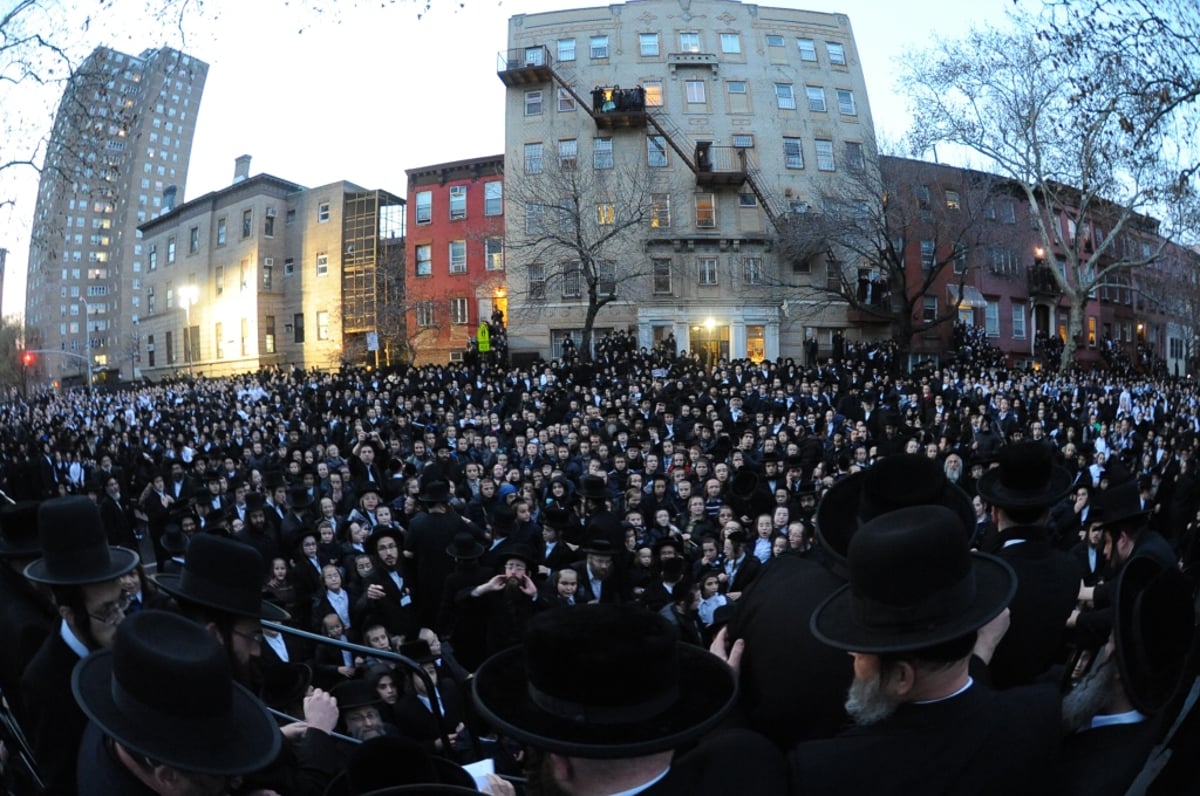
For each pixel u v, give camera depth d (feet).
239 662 8.04
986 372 87.30
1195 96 36.60
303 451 44.60
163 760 5.11
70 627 7.80
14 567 9.26
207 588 7.82
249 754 5.55
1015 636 7.63
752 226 121.80
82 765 6.00
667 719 4.56
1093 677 6.18
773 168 123.85
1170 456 38.17
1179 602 5.83
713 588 21.01
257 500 26.66
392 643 18.57
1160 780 5.51
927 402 60.80
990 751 5.04
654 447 42.11
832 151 126.31
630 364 87.15
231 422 64.18
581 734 4.41
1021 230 116.47
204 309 165.58
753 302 119.65
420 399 64.03
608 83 124.16
